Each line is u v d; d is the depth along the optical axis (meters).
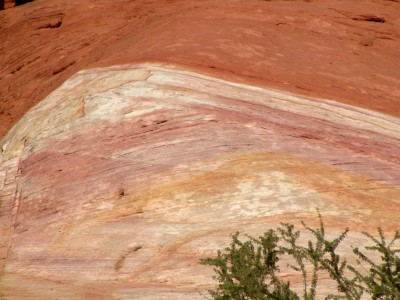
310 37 22.20
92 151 14.02
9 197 14.85
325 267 6.98
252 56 18.86
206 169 12.55
